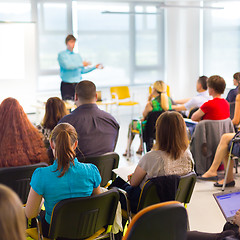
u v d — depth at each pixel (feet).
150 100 19.48
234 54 32.40
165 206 6.56
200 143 16.94
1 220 3.84
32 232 9.02
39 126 13.60
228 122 16.93
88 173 8.44
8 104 10.11
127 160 20.62
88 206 8.23
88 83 11.81
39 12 30.07
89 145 11.71
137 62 34.76
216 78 16.62
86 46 32.50
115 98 28.66
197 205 14.71
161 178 9.60
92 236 8.90
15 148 9.92
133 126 20.62
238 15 31.71
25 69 28.27
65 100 23.49
